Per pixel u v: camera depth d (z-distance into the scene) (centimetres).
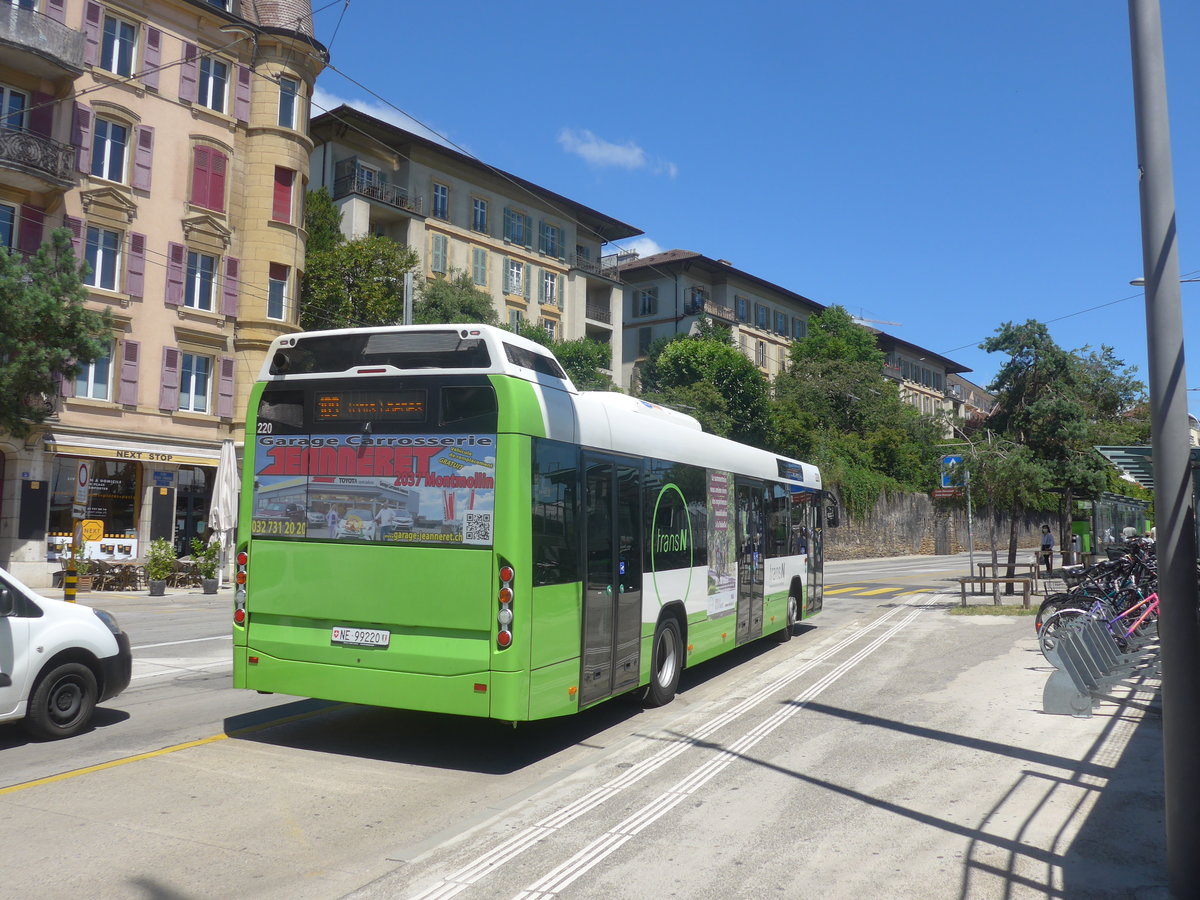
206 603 2300
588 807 634
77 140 2680
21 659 780
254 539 802
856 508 5325
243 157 3125
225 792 666
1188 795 470
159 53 2886
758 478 1359
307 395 793
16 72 2555
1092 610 1177
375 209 4322
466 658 717
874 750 785
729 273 6712
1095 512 2628
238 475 2927
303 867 523
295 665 777
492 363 736
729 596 1205
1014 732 842
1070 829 582
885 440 5934
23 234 2559
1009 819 603
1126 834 572
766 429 4897
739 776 710
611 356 5131
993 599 2136
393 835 579
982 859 532
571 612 785
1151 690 1023
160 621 1827
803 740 824
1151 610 1116
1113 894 480
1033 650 1323
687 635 1058
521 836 574
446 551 730
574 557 795
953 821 600
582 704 800
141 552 2833
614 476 884
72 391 2662
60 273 2130
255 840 566
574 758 781
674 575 1021
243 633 800
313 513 780
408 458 752
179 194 2928
